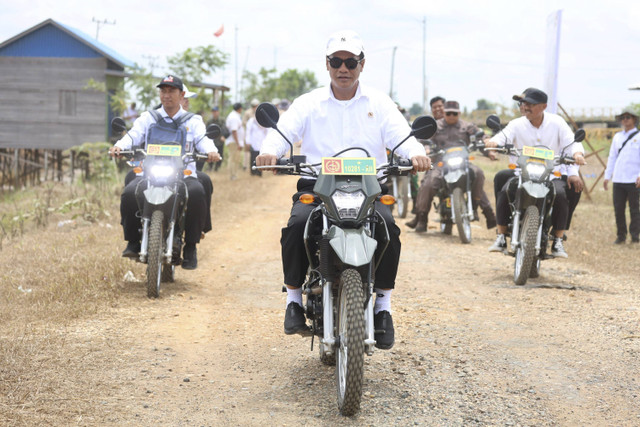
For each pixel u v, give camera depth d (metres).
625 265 9.48
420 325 6.31
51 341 5.46
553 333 6.04
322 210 4.45
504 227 8.46
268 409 4.36
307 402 4.48
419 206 12.27
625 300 7.28
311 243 4.60
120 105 23.02
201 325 6.25
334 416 4.25
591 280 8.48
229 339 5.85
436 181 12.00
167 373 4.95
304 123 4.92
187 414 4.25
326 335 4.23
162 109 7.86
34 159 32.41
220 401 4.48
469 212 11.18
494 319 6.54
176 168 7.25
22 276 7.89
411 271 8.96
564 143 8.38
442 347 5.66
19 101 30.66
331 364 5.16
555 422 4.20
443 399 4.54
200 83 25.23
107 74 30.41
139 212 7.32
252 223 13.41
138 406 4.32
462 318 6.58
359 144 4.92
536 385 4.80
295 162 4.51
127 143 7.55
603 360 5.31
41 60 30.42
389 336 4.62
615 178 11.54
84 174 24.78
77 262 8.55
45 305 6.57
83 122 30.45
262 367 5.16
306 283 4.80
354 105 4.89
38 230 12.01
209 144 7.83
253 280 8.44
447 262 9.65
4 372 4.68
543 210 7.98
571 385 4.80
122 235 10.66
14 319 6.14
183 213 7.54
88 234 10.81
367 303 4.32
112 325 6.06
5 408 4.09
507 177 8.61
